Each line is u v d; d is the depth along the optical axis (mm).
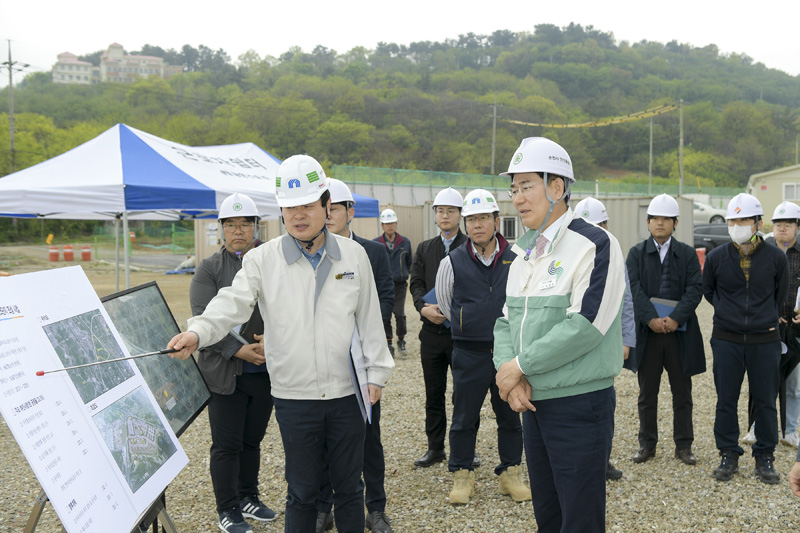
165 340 2797
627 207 14625
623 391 6484
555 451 2412
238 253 3443
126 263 7398
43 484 1576
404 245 8508
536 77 157250
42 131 61000
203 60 180375
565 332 2260
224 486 3355
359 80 134125
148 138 7637
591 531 2393
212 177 7457
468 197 3707
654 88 155625
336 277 2662
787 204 4703
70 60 165625
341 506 2744
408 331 10586
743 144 105000
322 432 2670
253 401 3443
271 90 103875
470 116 97188
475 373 3762
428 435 4488
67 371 1891
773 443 4160
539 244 2475
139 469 2045
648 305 4387
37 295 1935
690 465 4434
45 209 6367
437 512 3717
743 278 4125
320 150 82625
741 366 4172
